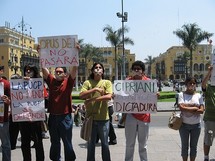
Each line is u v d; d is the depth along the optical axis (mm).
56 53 4285
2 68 4293
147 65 85375
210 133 4520
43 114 4332
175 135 7148
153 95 4141
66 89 4195
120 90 4207
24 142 4367
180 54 86500
